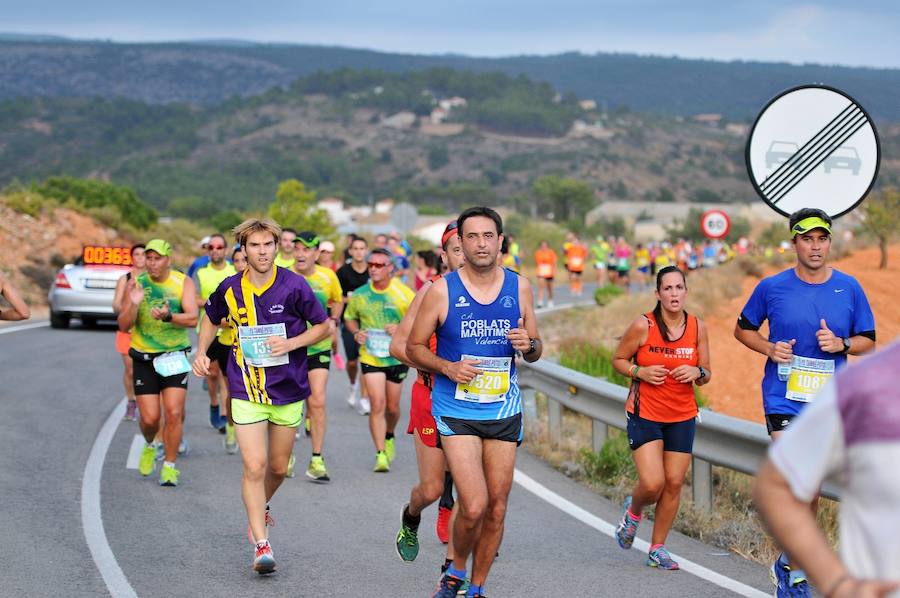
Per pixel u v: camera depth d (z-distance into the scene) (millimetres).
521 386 23391
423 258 27562
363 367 18969
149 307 17094
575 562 13438
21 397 25438
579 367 30375
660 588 12234
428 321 11164
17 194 66938
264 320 12883
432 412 11320
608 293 58938
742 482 18500
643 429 13180
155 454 17781
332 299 20469
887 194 58531
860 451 4262
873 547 4242
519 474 19031
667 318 13234
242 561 13141
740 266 53250
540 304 59906
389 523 15352
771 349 12133
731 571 13031
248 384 12812
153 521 14945
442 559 13562
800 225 11992
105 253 43062
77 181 90938
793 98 13445
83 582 12055
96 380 28766
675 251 81562
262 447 12797
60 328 42750
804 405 12023
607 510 16453
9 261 58219
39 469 17969
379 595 11859
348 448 21125
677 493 13148
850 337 12086
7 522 14547
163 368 16750
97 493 16484
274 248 12938
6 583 11906
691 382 13219
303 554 13609
